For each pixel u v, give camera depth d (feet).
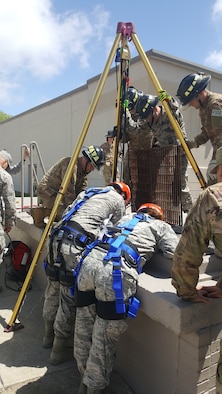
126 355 9.32
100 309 7.51
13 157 65.36
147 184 12.14
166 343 7.84
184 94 10.02
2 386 8.85
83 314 8.26
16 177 62.13
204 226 5.56
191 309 6.72
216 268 8.58
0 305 13.93
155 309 7.27
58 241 9.13
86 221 9.18
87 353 8.29
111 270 7.41
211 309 6.99
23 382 9.05
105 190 10.01
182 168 12.10
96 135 37.24
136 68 30.17
